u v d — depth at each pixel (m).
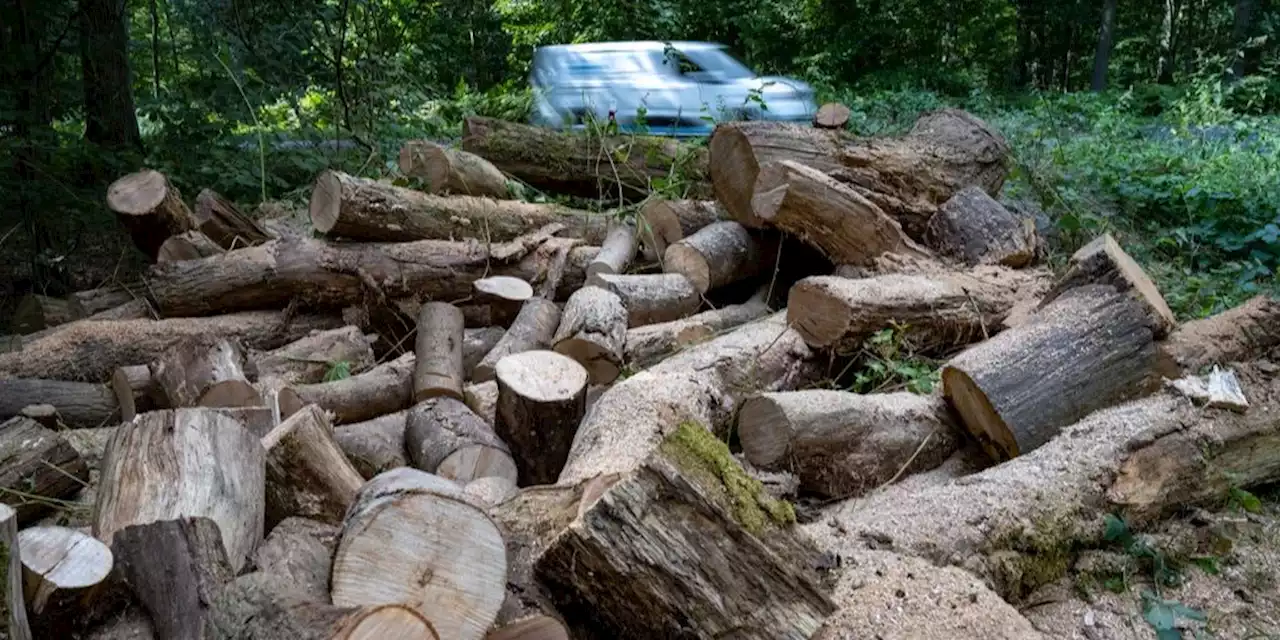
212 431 2.55
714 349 3.79
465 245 4.88
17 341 4.36
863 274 4.57
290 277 4.58
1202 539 2.91
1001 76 17.94
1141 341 3.44
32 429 3.24
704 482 1.99
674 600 1.94
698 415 3.14
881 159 5.12
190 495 2.34
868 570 2.28
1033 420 3.18
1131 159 7.43
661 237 5.30
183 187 6.52
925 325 3.98
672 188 5.78
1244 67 14.58
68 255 5.81
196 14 7.70
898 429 3.33
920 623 2.06
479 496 2.70
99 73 6.80
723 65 8.77
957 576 2.27
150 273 4.58
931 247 5.02
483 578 1.86
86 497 3.21
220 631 1.72
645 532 1.94
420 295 4.73
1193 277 5.05
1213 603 2.66
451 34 13.49
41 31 6.11
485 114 9.35
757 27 14.36
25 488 3.06
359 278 4.64
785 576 1.96
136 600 2.09
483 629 1.85
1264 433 3.10
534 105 8.61
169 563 2.04
